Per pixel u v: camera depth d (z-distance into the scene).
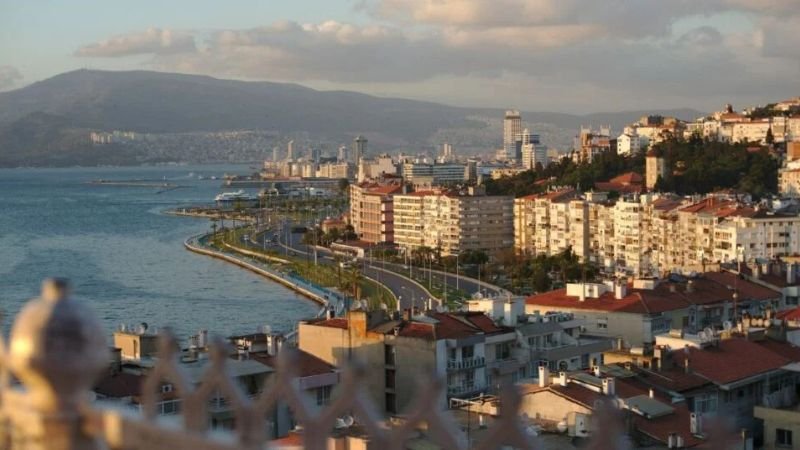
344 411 16.53
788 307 171.75
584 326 150.12
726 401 95.12
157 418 16.05
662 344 108.12
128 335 110.88
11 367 13.86
